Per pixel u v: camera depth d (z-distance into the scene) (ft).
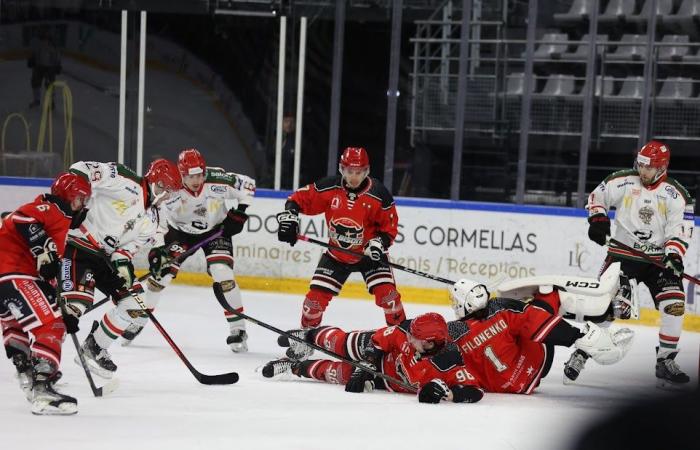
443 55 86.74
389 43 84.02
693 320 68.80
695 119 85.66
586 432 26.66
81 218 45.09
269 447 33.96
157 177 46.55
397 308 51.98
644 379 51.44
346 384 44.86
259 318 65.10
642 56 89.20
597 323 47.34
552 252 72.59
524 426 38.09
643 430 25.99
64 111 82.74
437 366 42.96
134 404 40.65
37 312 38.70
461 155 77.97
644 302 69.72
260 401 41.91
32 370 39.22
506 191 85.66
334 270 52.26
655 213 52.49
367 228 51.90
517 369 45.16
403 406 41.27
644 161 51.65
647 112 77.30
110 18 81.76
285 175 83.51
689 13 91.56
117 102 82.53
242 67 82.58
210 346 56.29
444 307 72.90
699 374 48.83
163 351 54.24
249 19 81.97
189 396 42.75
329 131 83.25
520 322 44.34
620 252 53.47
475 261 73.77
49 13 81.71
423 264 74.38
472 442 35.47
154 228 47.75
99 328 46.03
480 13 87.92
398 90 85.30
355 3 83.46
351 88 84.33
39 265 38.65
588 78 76.74
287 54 82.28
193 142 83.76
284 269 75.72
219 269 54.60
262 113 83.05
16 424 36.32
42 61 82.28
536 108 87.51
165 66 82.84
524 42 83.35
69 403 38.09
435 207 73.97
